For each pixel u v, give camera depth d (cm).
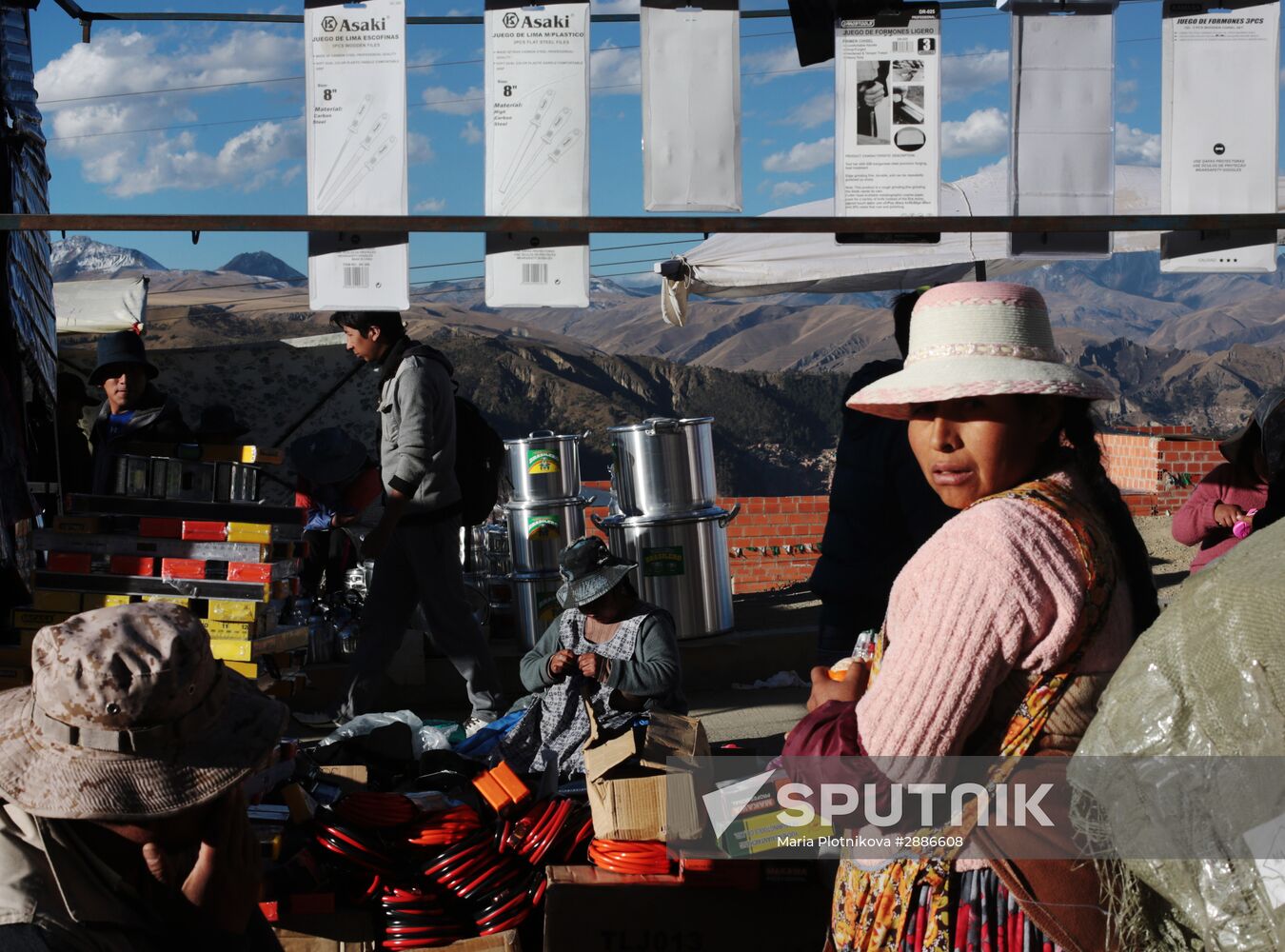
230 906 192
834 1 315
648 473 802
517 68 315
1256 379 19688
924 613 184
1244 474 550
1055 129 310
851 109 316
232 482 524
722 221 309
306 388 1097
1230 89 312
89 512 510
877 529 474
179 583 506
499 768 401
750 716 712
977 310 202
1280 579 155
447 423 605
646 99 313
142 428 644
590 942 340
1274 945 152
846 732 192
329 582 809
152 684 175
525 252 313
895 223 309
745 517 1223
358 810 383
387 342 607
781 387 14612
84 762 176
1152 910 176
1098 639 184
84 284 1134
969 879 189
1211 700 156
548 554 814
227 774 182
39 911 173
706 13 313
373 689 614
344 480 807
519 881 377
